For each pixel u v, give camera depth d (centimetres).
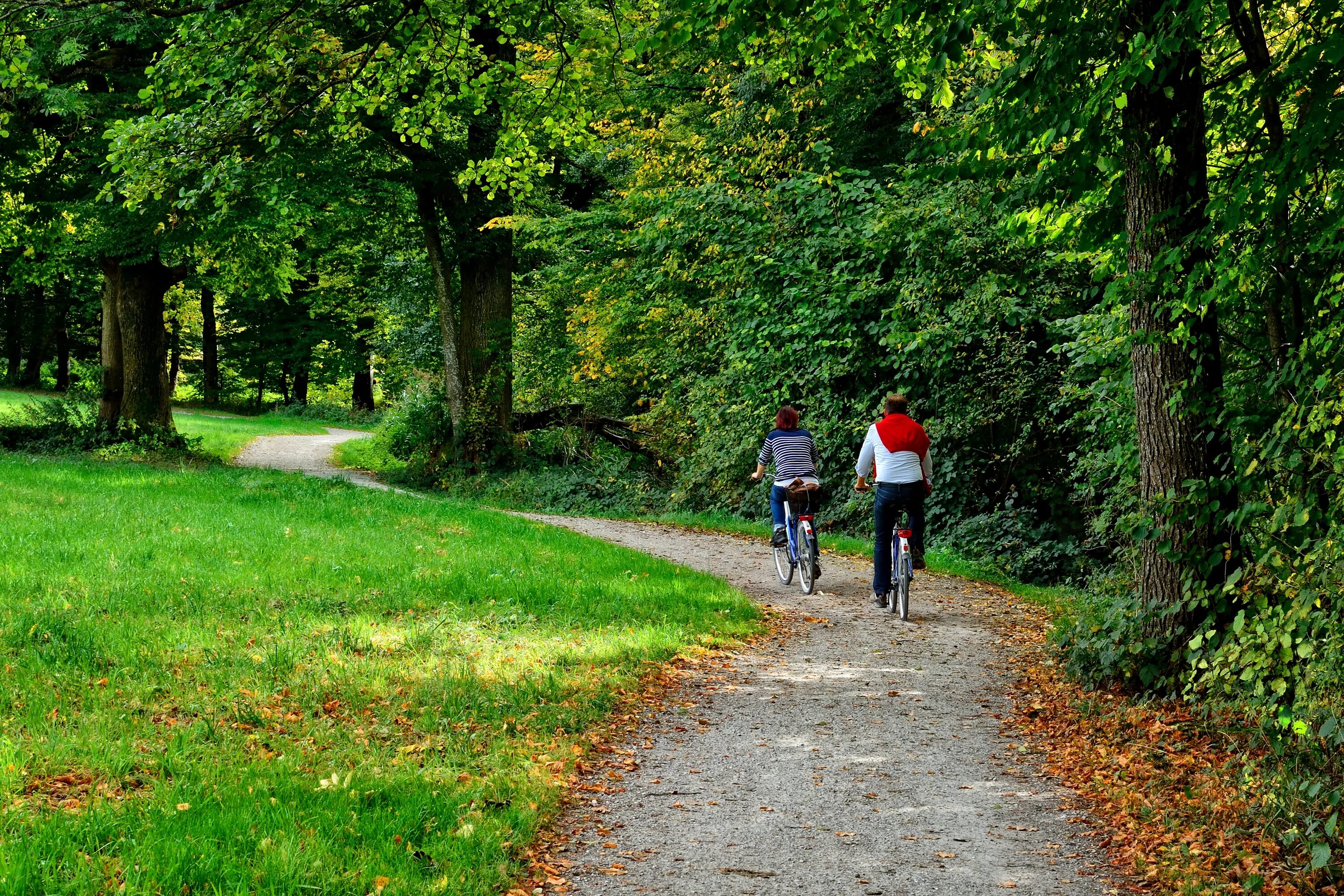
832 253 1738
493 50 1723
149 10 1000
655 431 2655
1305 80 564
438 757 525
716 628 912
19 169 2323
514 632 831
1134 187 675
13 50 1023
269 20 988
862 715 678
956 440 1677
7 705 566
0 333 5775
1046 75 634
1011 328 1570
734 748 599
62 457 2423
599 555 1268
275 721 570
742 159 1886
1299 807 458
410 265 3175
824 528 1853
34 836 388
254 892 362
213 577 941
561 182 2856
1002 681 777
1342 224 575
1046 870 433
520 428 3011
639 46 773
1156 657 668
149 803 437
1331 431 481
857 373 1770
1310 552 472
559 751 558
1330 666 438
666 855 441
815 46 778
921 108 2016
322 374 6009
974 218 1473
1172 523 657
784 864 435
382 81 1058
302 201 2200
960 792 532
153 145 1016
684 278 1984
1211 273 627
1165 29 583
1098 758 575
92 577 902
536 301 3075
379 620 833
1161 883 418
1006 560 1554
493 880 395
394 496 1797
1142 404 687
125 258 2367
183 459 2553
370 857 396
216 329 6253
